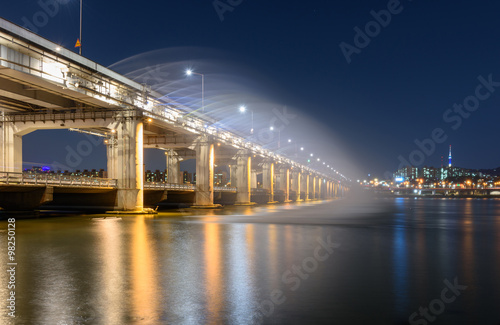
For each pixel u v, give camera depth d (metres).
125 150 51.19
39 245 22.16
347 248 22.25
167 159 94.19
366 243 24.64
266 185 123.81
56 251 20.11
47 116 51.81
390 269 16.20
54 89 40.97
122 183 51.31
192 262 17.41
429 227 37.75
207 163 75.69
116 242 23.75
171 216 49.69
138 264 16.89
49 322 9.89
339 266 16.78
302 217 51.84
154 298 11.90
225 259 18.22
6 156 51.50
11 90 42.19
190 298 11.91
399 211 75.31
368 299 11.98
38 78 37.19
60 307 11.00
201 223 39.25
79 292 12.44
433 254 20.27
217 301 11.66
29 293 12.30
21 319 10.08
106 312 10.65
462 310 11.02
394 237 28.30
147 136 78.69
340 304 11.45
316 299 11.91
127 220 41.41
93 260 17.72
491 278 14.65
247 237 27.27
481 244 24.47
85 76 43.38
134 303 11.40
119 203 51.03
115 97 48.28
